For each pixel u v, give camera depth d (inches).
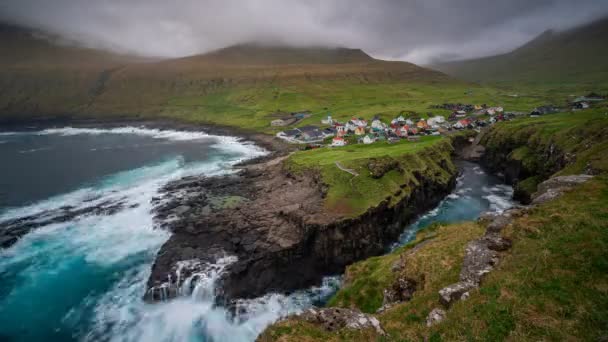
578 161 1957.4
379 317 882.8
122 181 3567.9
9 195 3100.4
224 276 1796.3
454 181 3570.4
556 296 636.7
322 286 1947.6
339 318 792.9
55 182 3533.5
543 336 557.6
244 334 1535.4
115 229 2381.9
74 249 2123.5
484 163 4330.7
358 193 2546.8
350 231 2198.6
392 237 2415.1
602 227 808.3
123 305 1660.9
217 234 2237.9
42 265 1956.2
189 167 4192.9
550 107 6028.5
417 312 834.2
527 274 729.6
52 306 1643.7
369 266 1577.3
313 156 3823.8
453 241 1219.9
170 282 1759.4
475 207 2950.3
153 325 1551.4
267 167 3905.0
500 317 627.2
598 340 522.3
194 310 1658.5
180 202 2832.2
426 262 1100.5
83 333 1492.4
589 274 669.9
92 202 2901.1
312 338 729.6
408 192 2726.4
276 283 1877.5
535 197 1369.3
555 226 900.6
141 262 1991.9
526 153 3486.7
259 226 2277.3
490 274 808.9
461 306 713.6
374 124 5521.7
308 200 2618.1
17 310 1616.6
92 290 1754.4
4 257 2030.0
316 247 2114.9
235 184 3334.2
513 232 963.3
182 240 2181.3
